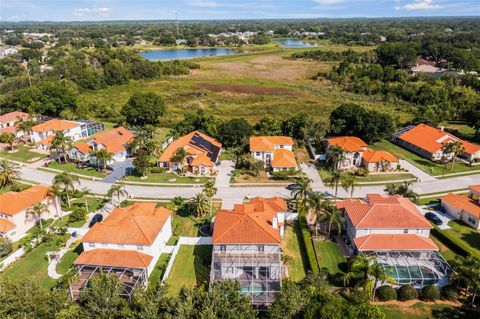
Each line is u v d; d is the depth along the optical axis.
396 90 181.62
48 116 152.38
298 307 45.59
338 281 59.47
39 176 98.75
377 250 61.38
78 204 84.75
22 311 46.22
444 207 81.12
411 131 122.75
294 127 124.56
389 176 99.56
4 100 152.88
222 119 146.25
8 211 71.75
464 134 131.25
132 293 53.59
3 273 61.62
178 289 57.75
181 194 89.94
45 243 70.25
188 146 106.00
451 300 55.84
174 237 72.50
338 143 110.06
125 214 68.81
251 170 103.00
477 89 178.62
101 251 61.22
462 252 65.19
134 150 112.88
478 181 95.94
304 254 67.12
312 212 73.12
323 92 193.00
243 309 45.69
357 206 70.25
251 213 66.38
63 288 54.88
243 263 57.06
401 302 55.50
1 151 116.69
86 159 108.50
